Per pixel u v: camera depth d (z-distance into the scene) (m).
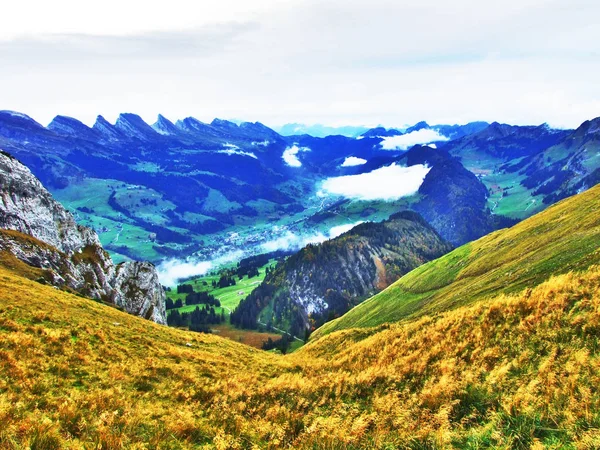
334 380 25.45
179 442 17.39
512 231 124.69
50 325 34.91
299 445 17.05
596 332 18.59
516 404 15.36
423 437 15.13
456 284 109.38
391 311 128.12
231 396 24.75
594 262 47.88
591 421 12.71
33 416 16.72
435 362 23.50
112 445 15.56
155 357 33.62
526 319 22.58
